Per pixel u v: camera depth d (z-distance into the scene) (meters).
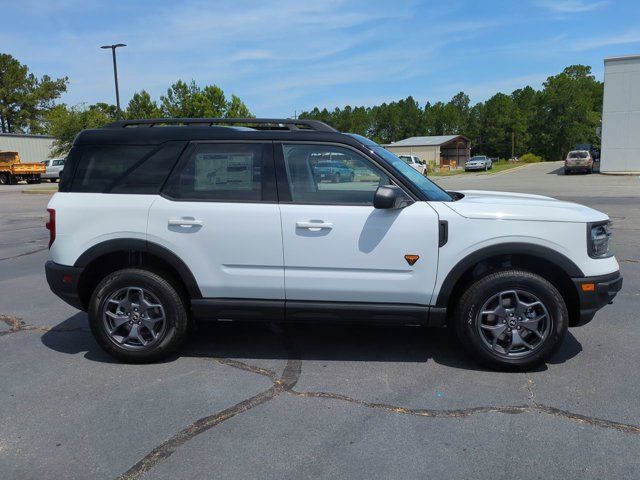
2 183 39.84
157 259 4.50
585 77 112.81
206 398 3.79
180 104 34.41
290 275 4.18
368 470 2.91
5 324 5.55
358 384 4.00
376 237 4.07
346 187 4.21
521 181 32.06
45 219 15.63
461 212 4.05
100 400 3.77
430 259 4.07
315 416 3.51
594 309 4.08
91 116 36.59
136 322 4.39
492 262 4.29
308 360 4.49
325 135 4.23
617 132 35.06
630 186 24.47
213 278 4.25
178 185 4.31
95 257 4.32
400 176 4.16
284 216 4.14
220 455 3.07
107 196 4.34
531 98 116.31
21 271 8.23
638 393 3.79
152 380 4.11
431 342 4.89
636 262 8.13
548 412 3.53
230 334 5.15
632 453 3.04
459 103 131.75
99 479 2.87
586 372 4.16
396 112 112.25
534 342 4.12
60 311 6.01
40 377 4.18
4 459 3.05
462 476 2.85
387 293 4.13
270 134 4.26
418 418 3.47
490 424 3.39
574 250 4.00
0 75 71.88
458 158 73.19
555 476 2.84
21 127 74.12
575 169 37.69
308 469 2.92
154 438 3.26
